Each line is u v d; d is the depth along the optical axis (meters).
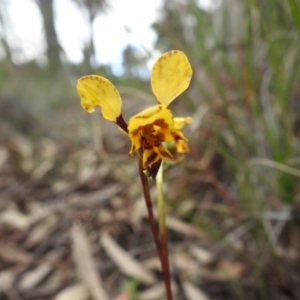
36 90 0.46
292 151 0.15
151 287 0.16
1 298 0.17
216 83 0.17
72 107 0.43
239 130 0.17
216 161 0.20
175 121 0.08
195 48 0.21
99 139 0.21
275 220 0.16
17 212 0.23
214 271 0.15
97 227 0.19
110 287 0.16
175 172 0.21
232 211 0.15
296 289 0.14
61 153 0.30
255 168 0.16
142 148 0.07
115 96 0.07
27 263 0.19
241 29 0.19
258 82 0.18
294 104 0.17
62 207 0.22
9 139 0.34
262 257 0.15
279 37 0.16
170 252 0.17
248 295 0.14
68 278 0.17
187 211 0.18
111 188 0.23
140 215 0.19
